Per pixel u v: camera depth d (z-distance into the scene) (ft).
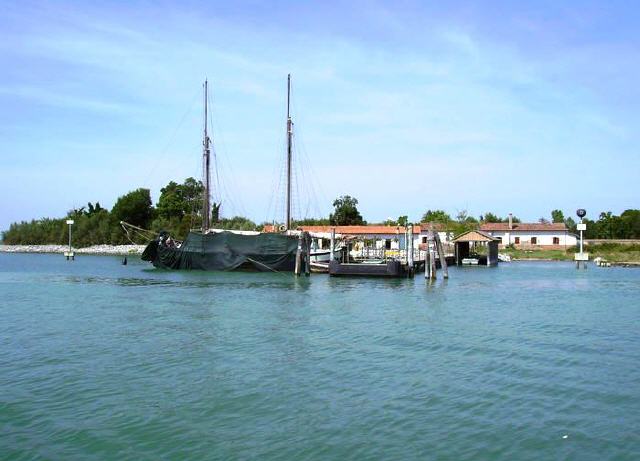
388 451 47.16
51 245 564.30
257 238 229.86
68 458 45.88
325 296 150.30
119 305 130.72
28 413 55.67
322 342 88.17
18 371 70.49
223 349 82.79
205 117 286.66
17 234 606.55
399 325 104.12
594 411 56.39
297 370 71.36
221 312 119.24
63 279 206.90
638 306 132.77
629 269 269.44
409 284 185.88
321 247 259.19
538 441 49.21
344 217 460.96
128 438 49.73
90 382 65.87
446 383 65.92
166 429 51.72
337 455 46.42
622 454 46.73
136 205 505.25
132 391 62.54
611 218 545.03
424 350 82.89
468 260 304.09
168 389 63.26
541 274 234.79
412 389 63.57
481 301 141.08
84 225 536.42
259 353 80.43
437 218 465.06
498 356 79.20
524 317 114.62
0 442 48.85
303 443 48.73
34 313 117.80
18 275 226.79
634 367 73.20
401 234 395.14
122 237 502.38
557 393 62.13
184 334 94.07
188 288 171.12
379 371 71.05
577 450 47.50
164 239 248.73
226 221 372.38
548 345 86.58
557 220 570.05
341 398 60.39
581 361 76.33
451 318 112.78
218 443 48.70
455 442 48.98
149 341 88.22
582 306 132.46
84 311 120.78
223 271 233.14
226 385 64.80
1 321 107.24
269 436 50.19
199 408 57.11
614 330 99.60
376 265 204.44
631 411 56.39
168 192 498.28
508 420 53.98
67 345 85.20
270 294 154.61
